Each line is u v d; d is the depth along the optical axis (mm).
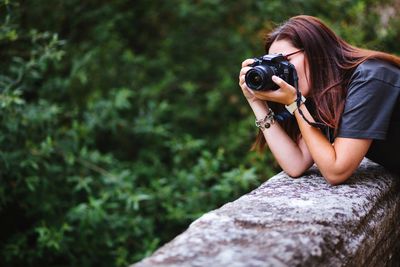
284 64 1813
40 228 3133
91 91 4363
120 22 4805
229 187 3461
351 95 1757
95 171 3756
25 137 3326
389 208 1788
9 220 3715
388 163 1910
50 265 3713
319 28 1864
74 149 3621
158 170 4148
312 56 1847
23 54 3459
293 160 1933
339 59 1841
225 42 4859
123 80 4629
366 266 1563
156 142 4438
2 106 2885
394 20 4254
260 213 1415
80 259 3617
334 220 1399
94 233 3453
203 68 4859
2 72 3385
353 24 4242
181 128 4629
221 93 4648
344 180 1760
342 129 1748
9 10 2953
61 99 4246
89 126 3865
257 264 1099
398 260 2053
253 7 4688
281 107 2025
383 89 1738
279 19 4305
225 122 4688
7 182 3332
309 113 1820
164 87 4594
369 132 1717
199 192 3629
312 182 1818
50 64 4145
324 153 1741
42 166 3449
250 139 4223
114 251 3479
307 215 1407
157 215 3758
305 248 1203
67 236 3516
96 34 4414
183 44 5000
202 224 1328
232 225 1320
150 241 3600
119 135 4402
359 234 1487
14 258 3523
